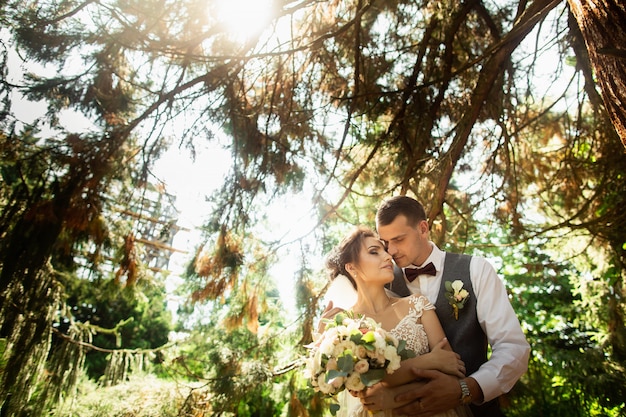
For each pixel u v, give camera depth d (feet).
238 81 13.78
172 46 11.76
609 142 13.96
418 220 7.40
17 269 11.71
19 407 12.28
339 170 16.24
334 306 7.69
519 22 9.61
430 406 5.46
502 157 15.83
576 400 23.95
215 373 14.98
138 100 13.14
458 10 12.24
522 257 30.30
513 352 6.10
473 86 14.05
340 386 5.53
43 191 12.41
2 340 12.06
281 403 15.26
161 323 45.24
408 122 14.28
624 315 20.12
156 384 14.53
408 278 7.48
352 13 13.69
